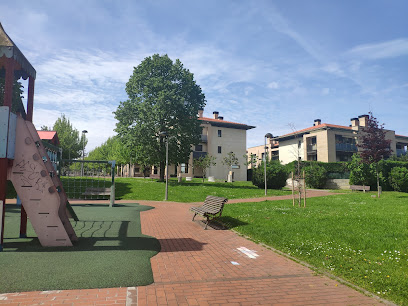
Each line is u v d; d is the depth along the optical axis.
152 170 46.50
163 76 30.09
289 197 20.22
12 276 4.20
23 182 5.82
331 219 9.55
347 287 4.21
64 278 4.18
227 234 7.91
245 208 13.05
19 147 5.83
